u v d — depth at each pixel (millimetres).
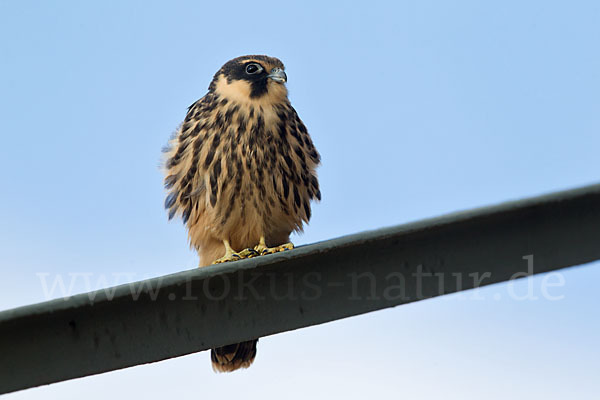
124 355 5500
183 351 5602
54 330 5363
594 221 5727
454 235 5680
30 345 5344
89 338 5430
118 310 5461
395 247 5672
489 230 5703
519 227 5680
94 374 5445
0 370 5312
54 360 5383
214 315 5629
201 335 5613
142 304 5504
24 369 5344
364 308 5734
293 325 5707
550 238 5727
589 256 5746
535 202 5629
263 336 5691
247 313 5676
